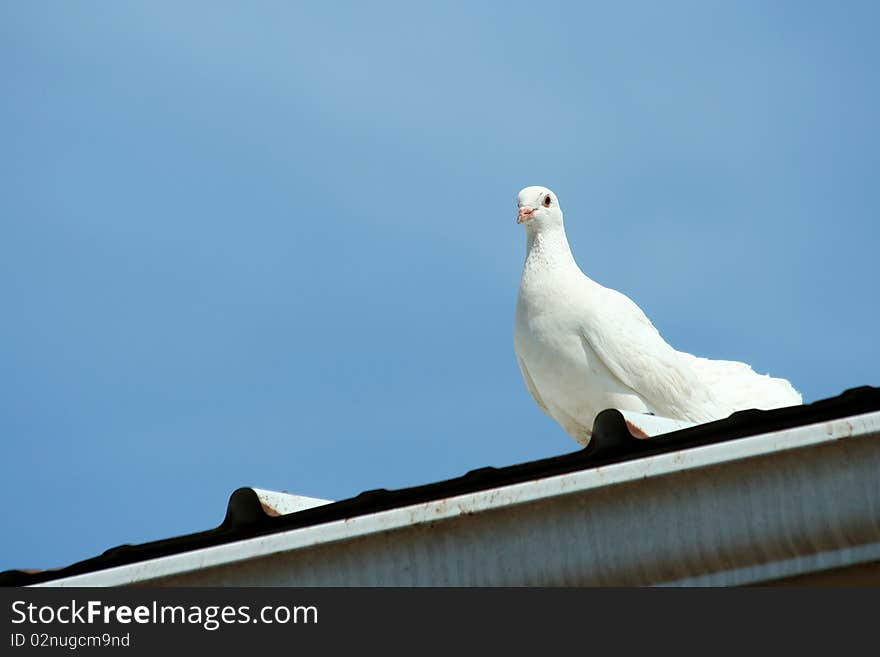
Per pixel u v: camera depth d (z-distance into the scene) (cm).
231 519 932
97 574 930
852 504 878
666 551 884
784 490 883
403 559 903
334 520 908
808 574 881
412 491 907
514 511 890
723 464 877
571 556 888
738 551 882
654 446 900
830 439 873
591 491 880
